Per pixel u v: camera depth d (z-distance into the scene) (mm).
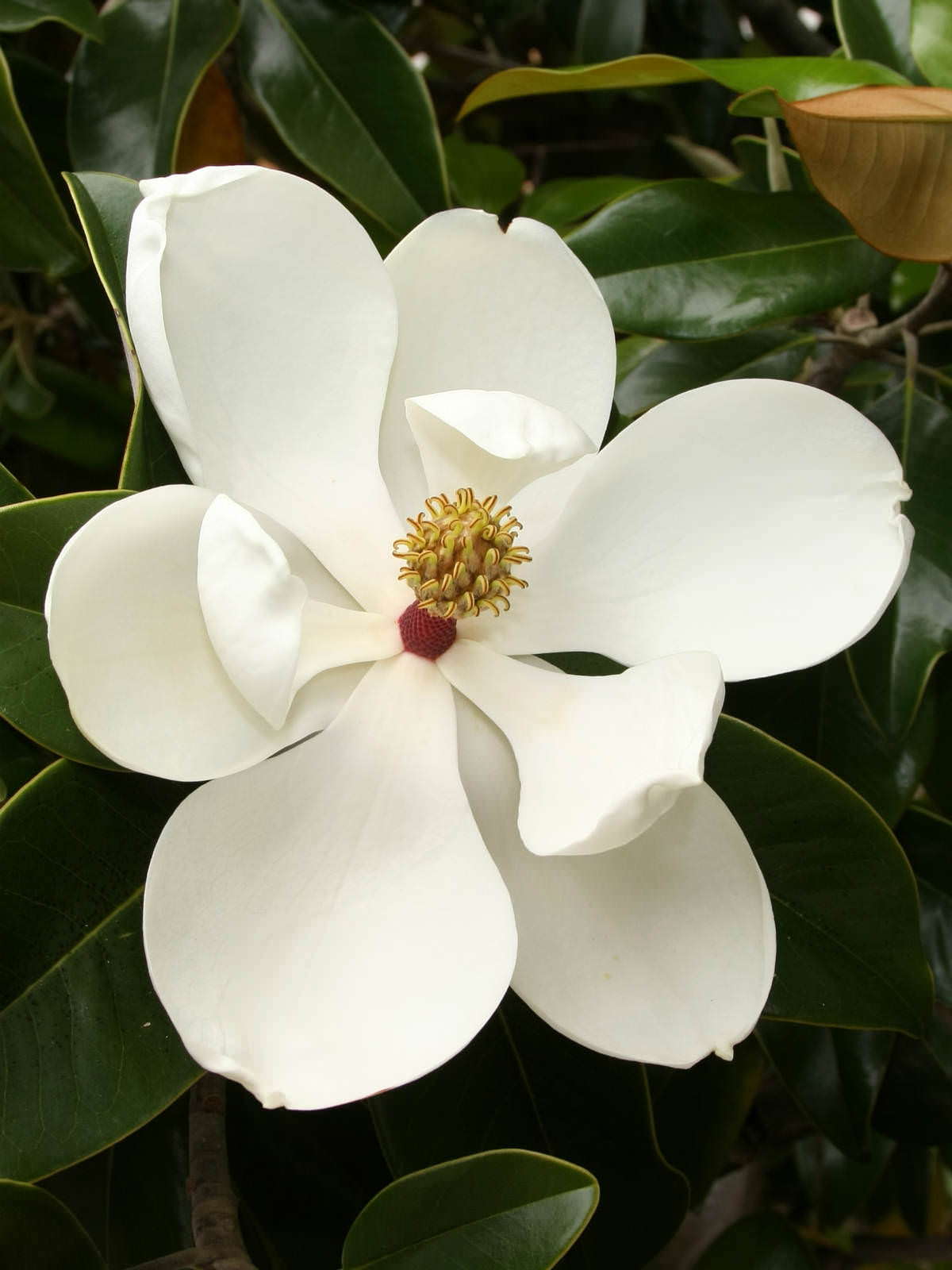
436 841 571
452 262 590
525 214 883
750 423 584
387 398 603
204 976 533
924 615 703
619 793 540
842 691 738
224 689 556
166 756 543
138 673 545
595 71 712
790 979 625
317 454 594
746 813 629
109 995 562
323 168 773
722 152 1045
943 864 737
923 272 813
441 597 586
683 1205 633
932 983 625
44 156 830
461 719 599
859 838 626
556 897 576
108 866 571
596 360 599
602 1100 636
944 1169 1261
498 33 1078
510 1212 552
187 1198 662
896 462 576
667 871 569
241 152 838
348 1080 532
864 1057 730
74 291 810
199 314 573
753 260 712
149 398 585
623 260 708
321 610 591
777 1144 916
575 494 601
